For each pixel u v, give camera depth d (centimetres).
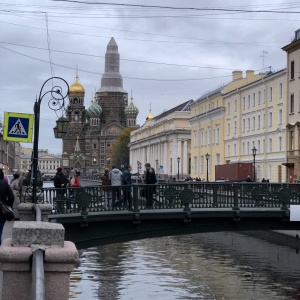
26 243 570
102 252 3606
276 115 6719
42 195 2177
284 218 2477
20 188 2409
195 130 9788
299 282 2752
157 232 2398
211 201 2453
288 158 6331
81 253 3538
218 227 2477
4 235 1808
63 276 556
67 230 2262
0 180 1465
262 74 8069
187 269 3038
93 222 2294
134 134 16050
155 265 3144
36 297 409
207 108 9169
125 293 2411
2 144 12738
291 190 2506
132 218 2320
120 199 2325
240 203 2475
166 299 2348
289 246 3912
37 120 1958
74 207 2234
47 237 573
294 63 6312
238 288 2595
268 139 6912
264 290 2561
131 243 4147
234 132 7969
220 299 2384
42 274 460
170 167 11888
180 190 2405
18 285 560
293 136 6309
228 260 3362
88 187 2262
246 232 4688
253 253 3653
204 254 3622
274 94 6775
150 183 2631
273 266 3177
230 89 8294
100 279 2686
